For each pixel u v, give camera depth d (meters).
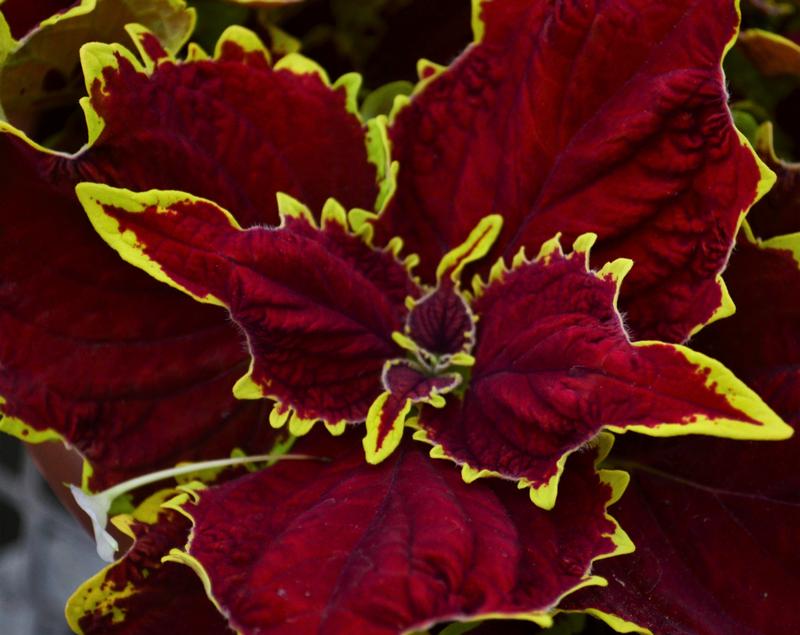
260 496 0.53
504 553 0.50
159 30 0.56
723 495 0.54
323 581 0.50
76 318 0.54
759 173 0.51
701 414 0.49
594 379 0.50
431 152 0.55
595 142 0.53
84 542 0.70
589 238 0.52
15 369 0.54
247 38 0.55
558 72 0.54
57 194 0.53
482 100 0.55
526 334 0.53
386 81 0.60
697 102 0.52
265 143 0.55
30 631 0.75
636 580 0.53
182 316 0.55
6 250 0.54
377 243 0.55
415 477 0.52
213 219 0.52
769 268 0.54
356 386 0.54
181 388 0.55
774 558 0.54
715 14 0.52
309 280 0.53
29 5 0.56
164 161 0.54
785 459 0.54
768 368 0.54
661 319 0.53
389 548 0.50
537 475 0.51
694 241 0.52
